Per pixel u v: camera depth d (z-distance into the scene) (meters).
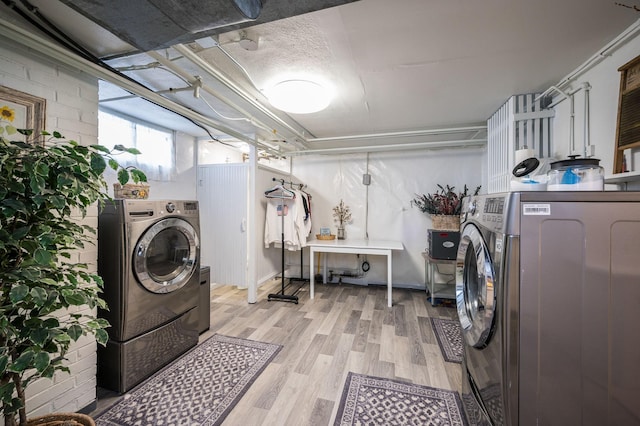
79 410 1.59
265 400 1.72
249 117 2.65
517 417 0.99
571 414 0.96
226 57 1.75
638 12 1.33
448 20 1.39
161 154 3.35
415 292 3.97
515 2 1.27
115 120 2.79
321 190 4.59
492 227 1.14
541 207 0.97
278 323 2.86
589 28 1.46
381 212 4.32
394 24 1.42
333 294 3.85
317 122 3.07
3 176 0.97
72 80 1.58
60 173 1.03
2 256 1.02
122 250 1.79
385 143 3.98
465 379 1.56
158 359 2.03
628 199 0.92
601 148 1.74
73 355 1.58
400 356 2.22
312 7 1.04
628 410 0.92
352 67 1.87
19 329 1.00
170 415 1.60
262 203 3.80
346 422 1.55
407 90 2.23
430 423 1.54
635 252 0.91
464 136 3.59
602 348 0.93
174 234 2.27
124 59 1.77
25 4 1.28
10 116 1.33
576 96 1.98
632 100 1.44
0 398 0.94
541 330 0.97
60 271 1.15
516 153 2.14
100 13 1.02
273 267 4.22
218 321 2.91
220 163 4.19
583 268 0.94
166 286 2.07
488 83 2.11
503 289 1.02
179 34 1.16
